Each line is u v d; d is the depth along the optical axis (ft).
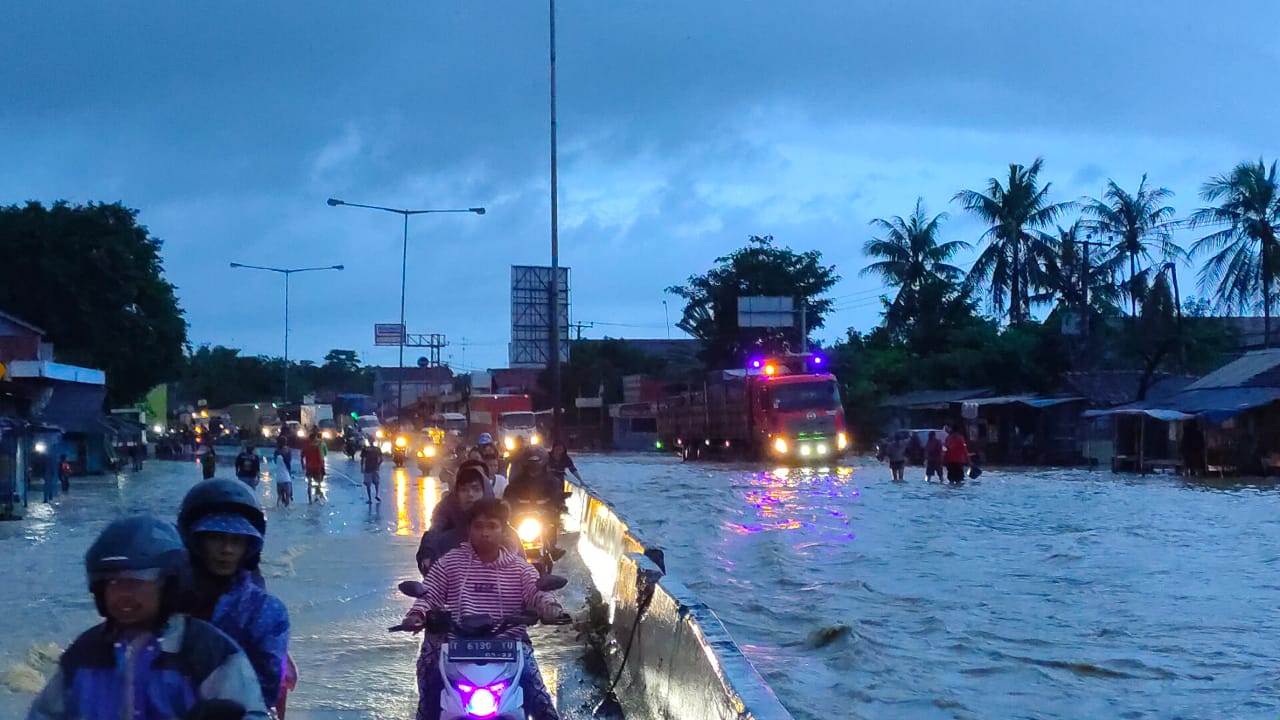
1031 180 201.67
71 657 10.79
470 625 18.88
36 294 160.25
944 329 218.38
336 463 175.42
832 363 207.51
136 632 10.80
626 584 31.14
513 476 43.60
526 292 250.16
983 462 170.19
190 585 11.15
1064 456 161.38
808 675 29.99
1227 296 168.25
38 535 68.08
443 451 159.74
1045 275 200.34
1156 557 52.39
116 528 10.83
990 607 39.65
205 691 10.76
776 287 235.81
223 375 465.88
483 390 230.27
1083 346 172.24
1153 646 33.12
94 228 166.09
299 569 47.73
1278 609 38.91
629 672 27.89
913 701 27.32
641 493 97.14
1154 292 159.84
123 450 167.43
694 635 21.88
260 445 246.88
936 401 184.55
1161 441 136.98
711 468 144.77
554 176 102.94
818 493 96.27
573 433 278.46
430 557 24.73
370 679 28.63
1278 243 163.12
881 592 43.09
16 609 38.99
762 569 49.42
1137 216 174.70
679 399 193.16
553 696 27.17
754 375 152.97
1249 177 163.43
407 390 401.70
